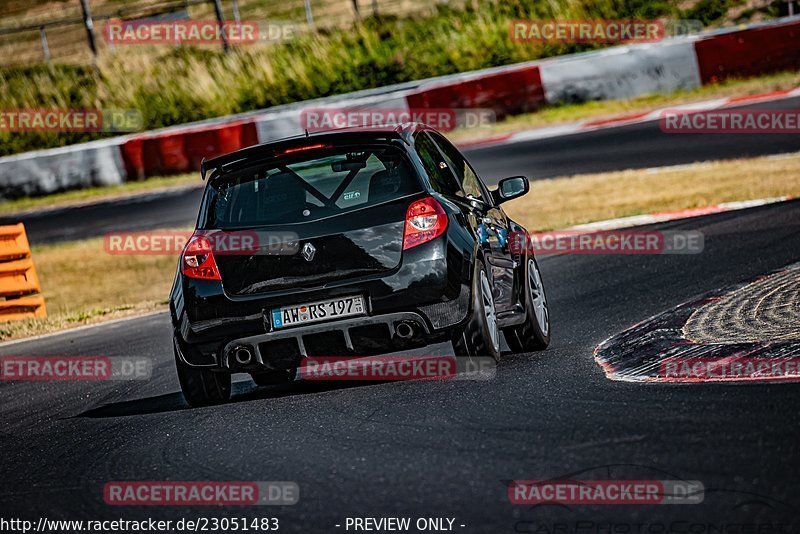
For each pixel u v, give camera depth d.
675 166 60.84
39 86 104.12
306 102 93.94
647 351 21.23
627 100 84.06
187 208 71.56
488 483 13.57
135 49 109.69
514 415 17.05
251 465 16.22
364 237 20.44
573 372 20.33
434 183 21.44
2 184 84.06
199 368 21.33
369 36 102.31
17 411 25.42
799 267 29.19
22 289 46.09
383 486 14.08
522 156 72.06
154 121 100.06
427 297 20.25
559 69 84.50
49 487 16.80
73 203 81.00
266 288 20.59
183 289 21.02
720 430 14.59
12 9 148.75
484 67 98.06
